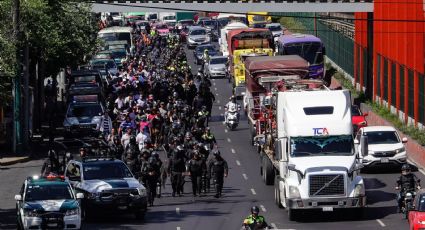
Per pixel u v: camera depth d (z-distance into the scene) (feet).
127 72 527.40
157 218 265.54
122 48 627.46
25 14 379.76
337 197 255.70
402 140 334.85
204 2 518.37
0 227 256.11
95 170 266.16
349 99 269.85
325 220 259.19
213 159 293.23
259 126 347.15
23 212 239.71
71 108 394.11
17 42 348.18
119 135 360.69
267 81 361.30
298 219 260.21
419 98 383.24
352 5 492.13
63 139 389.39
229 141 395.34
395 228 245.45
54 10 420.36
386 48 445.78
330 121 264.93
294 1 510.58
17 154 364.58
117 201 257.14
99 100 411.95
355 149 263.08
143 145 334.24
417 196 224.33
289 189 257.34
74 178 265.13
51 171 307.17
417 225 217.77
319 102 268.82
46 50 408.05
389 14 440.45
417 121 386.11
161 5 520.01
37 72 449.06
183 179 295.69
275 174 293.64
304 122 264.72
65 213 239.71
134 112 388.98
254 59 372.58
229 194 298.76
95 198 256.93
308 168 256.73
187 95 442.91
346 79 544.21
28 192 244.63
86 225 256.93
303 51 512.22
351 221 256.93
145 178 281.13
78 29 451.12
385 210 270.67
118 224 258.16
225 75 587.68
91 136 386.32
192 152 298.56
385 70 449.06
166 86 443.32
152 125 369.09
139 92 441.27
